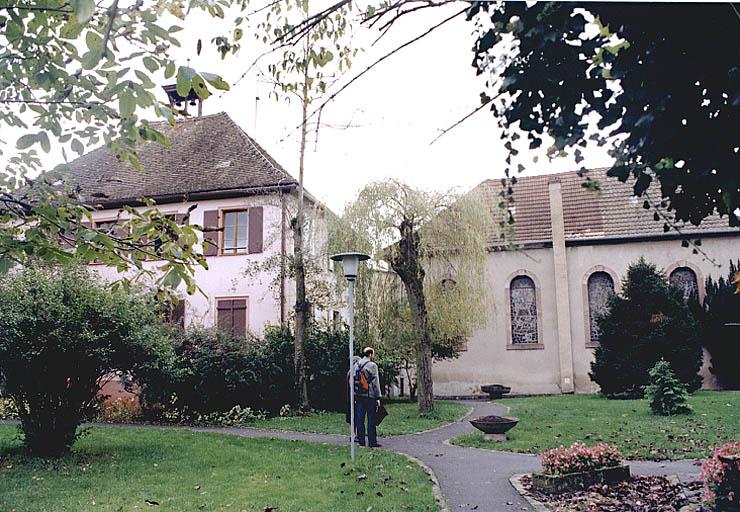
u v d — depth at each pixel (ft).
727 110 9.16
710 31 8.98
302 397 57.82
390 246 52.90
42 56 12.99
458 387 82.17
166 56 10.93
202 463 31.86
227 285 69.36
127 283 16.35
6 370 32.37
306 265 59.00
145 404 55.16
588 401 64.08
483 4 10.27
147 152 81.05
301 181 59.21
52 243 14.49
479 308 56.90
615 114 9.73
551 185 81.56
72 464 31.58
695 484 24.07
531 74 10.04
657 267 77.15
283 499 24.12
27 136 12.46
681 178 9.69
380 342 57.11
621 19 9.39
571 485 24.89
